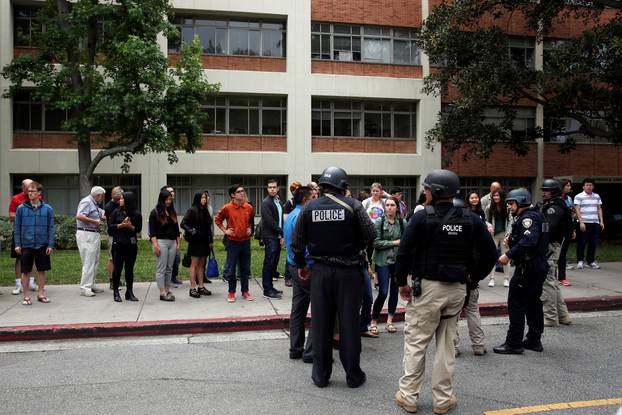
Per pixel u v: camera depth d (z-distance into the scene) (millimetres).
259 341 6879
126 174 22453
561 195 7543
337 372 5520
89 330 7062
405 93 24438
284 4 23406
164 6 18578
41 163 21656
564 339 6836
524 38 25562
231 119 23484
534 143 25688
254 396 4801
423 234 4520
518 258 6109
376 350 6359
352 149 24422
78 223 9133
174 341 6871
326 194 5133
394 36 24750
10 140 21469
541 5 19359
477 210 8930
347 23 24141
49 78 18203
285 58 23641
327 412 4414
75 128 18297
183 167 22594
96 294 9281
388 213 6977
